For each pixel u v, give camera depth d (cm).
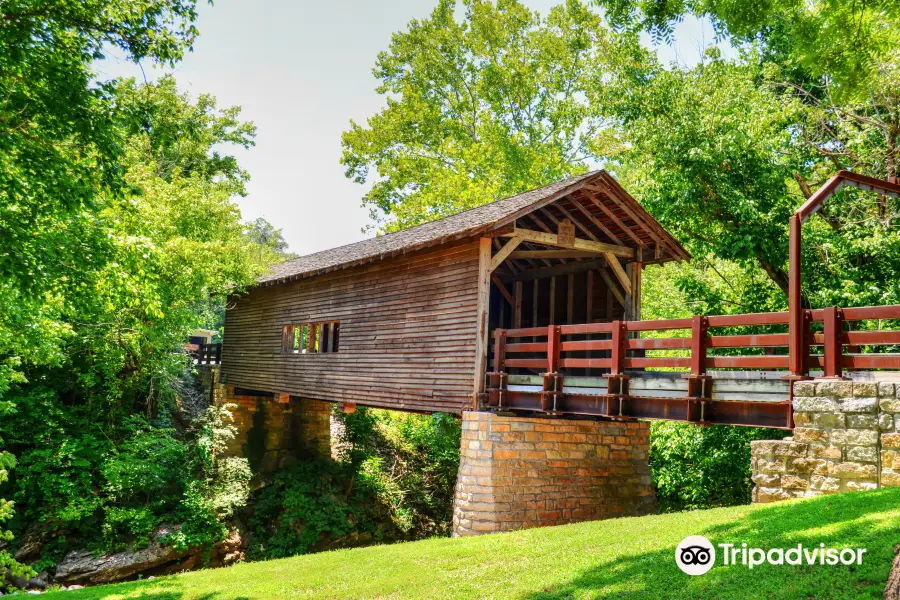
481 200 3006
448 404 1267
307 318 1880
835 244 1376
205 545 1725
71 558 1541
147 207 1550
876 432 662
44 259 764
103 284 995
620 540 677
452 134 3503
